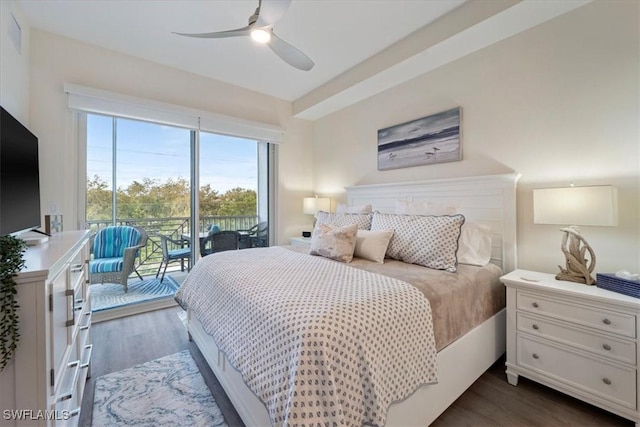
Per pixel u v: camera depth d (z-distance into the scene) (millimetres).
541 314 1651
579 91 1919
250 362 1169
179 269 3457
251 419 1271
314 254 2318
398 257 2160
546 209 1781
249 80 3436
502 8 1932
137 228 3150
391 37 2549
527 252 2172
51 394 934
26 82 2307
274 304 1183
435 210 2332
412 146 2951
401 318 1206
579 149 1923
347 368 973
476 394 1675
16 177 1376
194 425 1430
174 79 3121
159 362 2000
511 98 2242
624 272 1548
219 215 3609
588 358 1488
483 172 2420
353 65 3059
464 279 1729
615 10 1779
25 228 1478
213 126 3379
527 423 1448
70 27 2418
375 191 3299
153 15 2271
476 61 2447
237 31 1698
